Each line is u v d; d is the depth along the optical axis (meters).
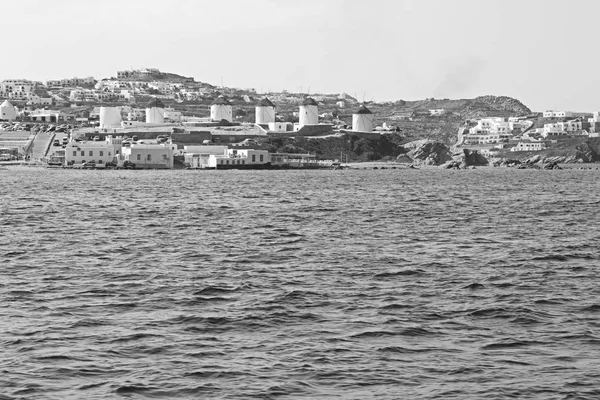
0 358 48.56
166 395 43.09
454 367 47.44
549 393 43.44
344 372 46.50
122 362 48.12
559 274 76.31
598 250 92.25
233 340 52.69
